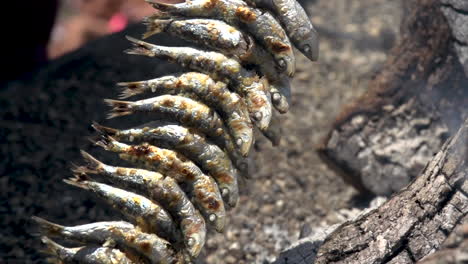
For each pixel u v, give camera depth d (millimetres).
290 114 4590
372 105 3559
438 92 3312
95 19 6906
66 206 3688
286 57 2283
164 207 2248
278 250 3480
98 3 6926
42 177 3900
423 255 2244
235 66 2283
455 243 2010
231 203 2312
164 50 2326
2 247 3424
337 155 3574
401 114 3484
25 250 3406
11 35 5703
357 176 3545
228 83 2291
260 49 2299
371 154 3496
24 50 5805
